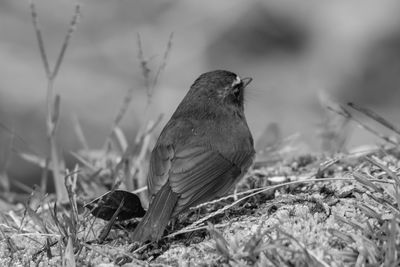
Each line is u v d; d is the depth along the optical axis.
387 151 11.07
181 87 21.28
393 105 20.47
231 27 22.23
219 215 9.52
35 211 9.50
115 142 13.43
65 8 23.39
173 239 9.09
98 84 21.31
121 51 22.34
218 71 11.14
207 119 10.46
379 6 20.73
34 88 21.00
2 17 23.11
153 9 23.00
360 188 9.01
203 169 9.76
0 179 12.64
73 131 19.75
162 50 22.14
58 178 11.67
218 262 7.92
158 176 9.59
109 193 9.38
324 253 7.62
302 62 21.44
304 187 9.91
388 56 20.66
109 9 23.05
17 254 9.01
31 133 19.69
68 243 8.38
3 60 21.75
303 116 19.81
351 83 20.77
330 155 11.71
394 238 7.41
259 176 11.25
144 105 20.55
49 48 22.52
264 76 21.55
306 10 21.66
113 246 8.99
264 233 7.93
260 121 19.81
